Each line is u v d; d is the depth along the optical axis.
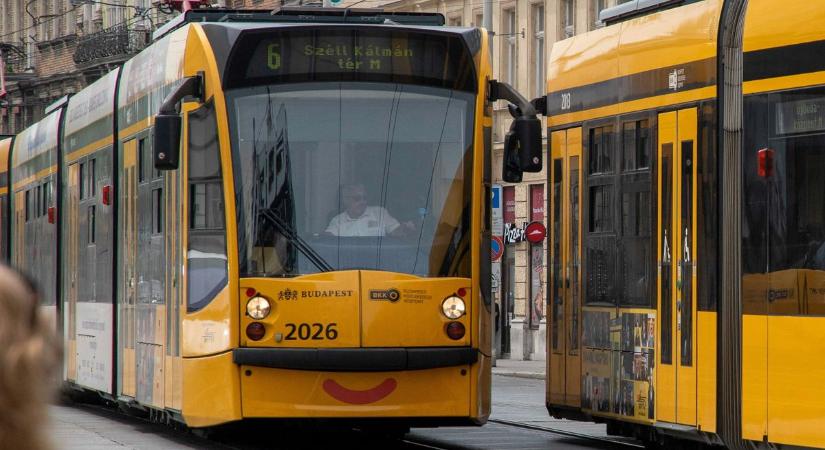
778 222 27.77
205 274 33.09
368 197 32.25
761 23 28.41
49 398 6.16
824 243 26.38
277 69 32.44
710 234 30.02
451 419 32.06
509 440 41.16
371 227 32.12
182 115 34.34
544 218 104.56
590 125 35.84
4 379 6.00
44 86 180.88
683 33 31.36
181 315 34.62
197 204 33.62
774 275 27.86
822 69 26.64
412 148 32.53
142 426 45.97
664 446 35.72
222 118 32.19
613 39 34.88
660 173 32.19
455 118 32.75
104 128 46.34
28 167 62.38
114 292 44.41
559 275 37.44
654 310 32.34
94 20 167.38
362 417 31.42
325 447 38.28
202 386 32.94
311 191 32.12
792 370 27.20
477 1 112.25
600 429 45.56
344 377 31.45
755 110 28.48
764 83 28.23
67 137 53.56
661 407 31.94
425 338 31.88
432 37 32.88
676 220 31.44
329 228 32.06
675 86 31.58
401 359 31.45
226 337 31.88
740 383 28.83
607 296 34.69
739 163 29.00
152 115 38.72
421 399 31.77
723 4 29.84
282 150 32.19
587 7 100.56
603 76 35.19
